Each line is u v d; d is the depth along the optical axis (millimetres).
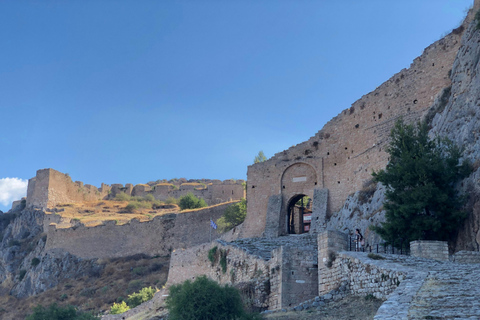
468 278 15109
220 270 35969
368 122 50906
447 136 34094
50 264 85938
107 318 44531
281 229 54281
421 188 28891
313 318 18500
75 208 113000
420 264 19359
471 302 12117
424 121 40375
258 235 55781
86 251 85688
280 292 24109
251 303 25922
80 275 79438
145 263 75375
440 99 41344
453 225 27906
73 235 88250
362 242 27250
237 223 69250
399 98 48594
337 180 52312
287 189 55938
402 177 30562
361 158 49219
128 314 44125
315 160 54625
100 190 137250
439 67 46156
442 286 14227
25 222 106000
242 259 32375
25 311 68750
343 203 50719
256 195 58062
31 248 97312
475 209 27047
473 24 38844
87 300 64562
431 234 28562
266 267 27141
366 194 43312
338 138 53625
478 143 30188
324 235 23250
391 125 48375
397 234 29188
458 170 29938
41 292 81000
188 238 77812
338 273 21750
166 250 79000
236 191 117875
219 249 37156
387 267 18250
